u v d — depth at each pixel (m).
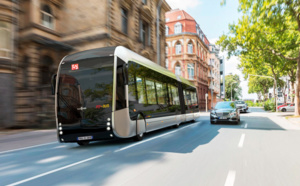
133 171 4.50
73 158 5.80
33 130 13.23
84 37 16.25
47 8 16.23
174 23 44.47
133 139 8.31
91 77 7.24
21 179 4.18
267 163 5.04
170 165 4.91
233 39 20.80
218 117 14.04
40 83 15.33
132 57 8.26
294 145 7.14
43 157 6.06
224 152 6.16
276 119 18.55
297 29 18.11
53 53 15.98
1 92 13.69
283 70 29.28
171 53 44.09
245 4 13.76
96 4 16.36
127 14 19.64
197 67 45.03
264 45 20.75
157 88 10.31
